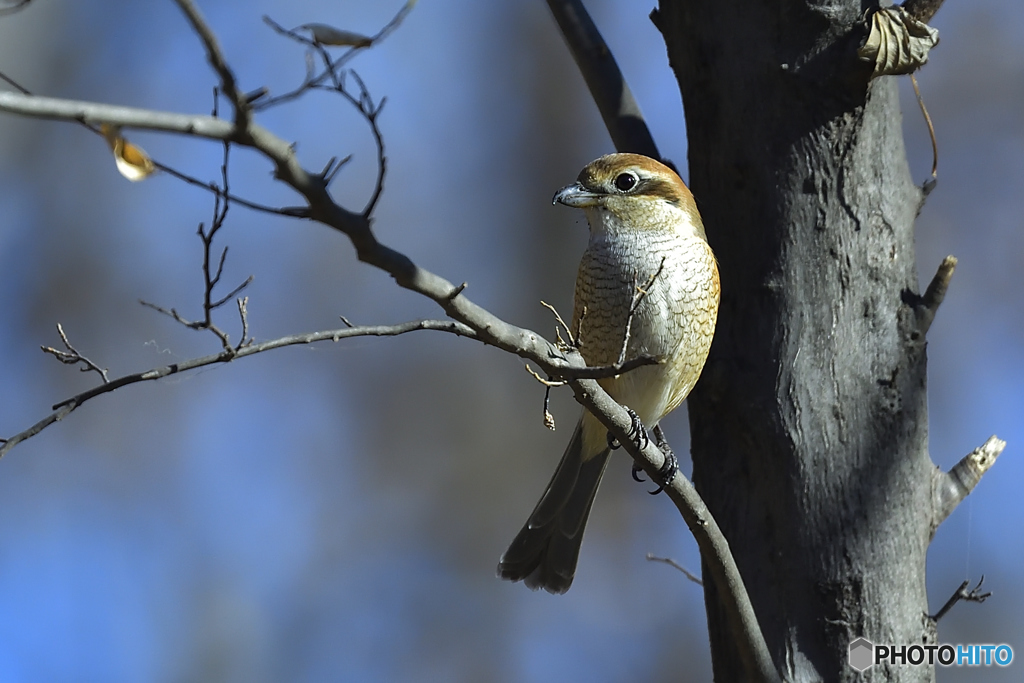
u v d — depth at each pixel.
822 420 7.07
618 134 9.33
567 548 9.20
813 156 7.29
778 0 7.36
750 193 7.45
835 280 7.21
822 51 7.25
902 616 6.89
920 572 7.08
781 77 7.34
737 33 7.51
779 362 7.19
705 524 6.42
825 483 7.00
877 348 7.15
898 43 7.08
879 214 7.28
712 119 7.66
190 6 3.78
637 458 6.41
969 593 7.18
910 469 7.09
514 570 9.18
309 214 4.42
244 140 4.07
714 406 7.42
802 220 7.28
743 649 6.61
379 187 4.52
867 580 6.88
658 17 8.09
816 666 6.82
